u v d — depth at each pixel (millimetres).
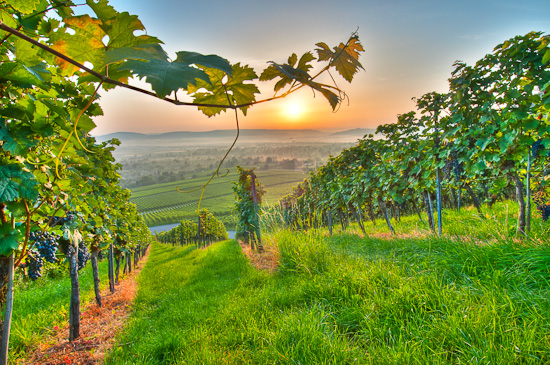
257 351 2982
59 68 1021
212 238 33969
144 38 713
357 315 3133
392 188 6926
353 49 785
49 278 9477
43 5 982
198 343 3475
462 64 4520
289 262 6098
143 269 15047
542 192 4406
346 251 5934
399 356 2242
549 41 3580
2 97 1247
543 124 3863
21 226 1931
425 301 2885
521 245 3441
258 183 12633
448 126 5156
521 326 2225
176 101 674
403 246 4961
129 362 3307
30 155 1699
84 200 3109
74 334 4488
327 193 10836
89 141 4930
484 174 5500
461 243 3971
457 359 2111
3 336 1678
